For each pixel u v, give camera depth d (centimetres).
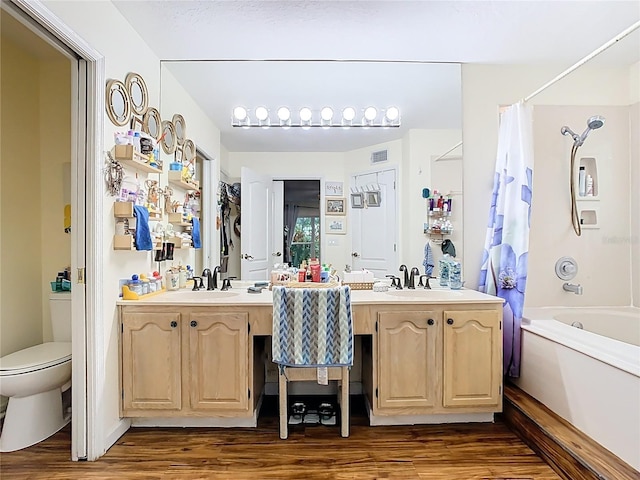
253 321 217
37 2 147
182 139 278
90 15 182
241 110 282
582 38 239
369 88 281
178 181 267
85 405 192
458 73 277
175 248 275
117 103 206
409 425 230
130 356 214
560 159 282
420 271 282
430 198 282
